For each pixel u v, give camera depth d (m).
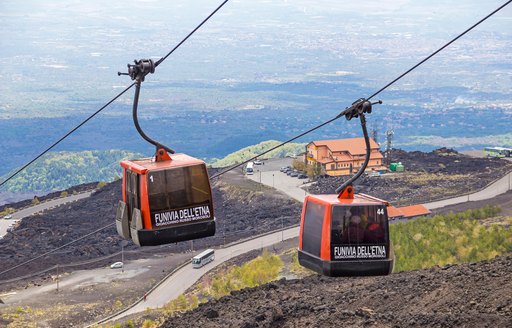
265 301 52.06
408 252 82.94
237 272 101.31
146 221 26.22
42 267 134.75
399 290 45.66
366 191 180.50
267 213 167.00
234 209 178.25
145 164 26.75
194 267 120.06
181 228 26.44
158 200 26.17
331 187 184.38
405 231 93.62
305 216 27.00
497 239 83.50
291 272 93.81
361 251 26.05
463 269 45.50
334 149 197.50
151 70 26.69
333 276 26.11
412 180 190.25
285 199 176.88
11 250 155.62
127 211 27.14
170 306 87.31
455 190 173.00
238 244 136.62
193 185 26.47
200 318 50.50
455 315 34.22
